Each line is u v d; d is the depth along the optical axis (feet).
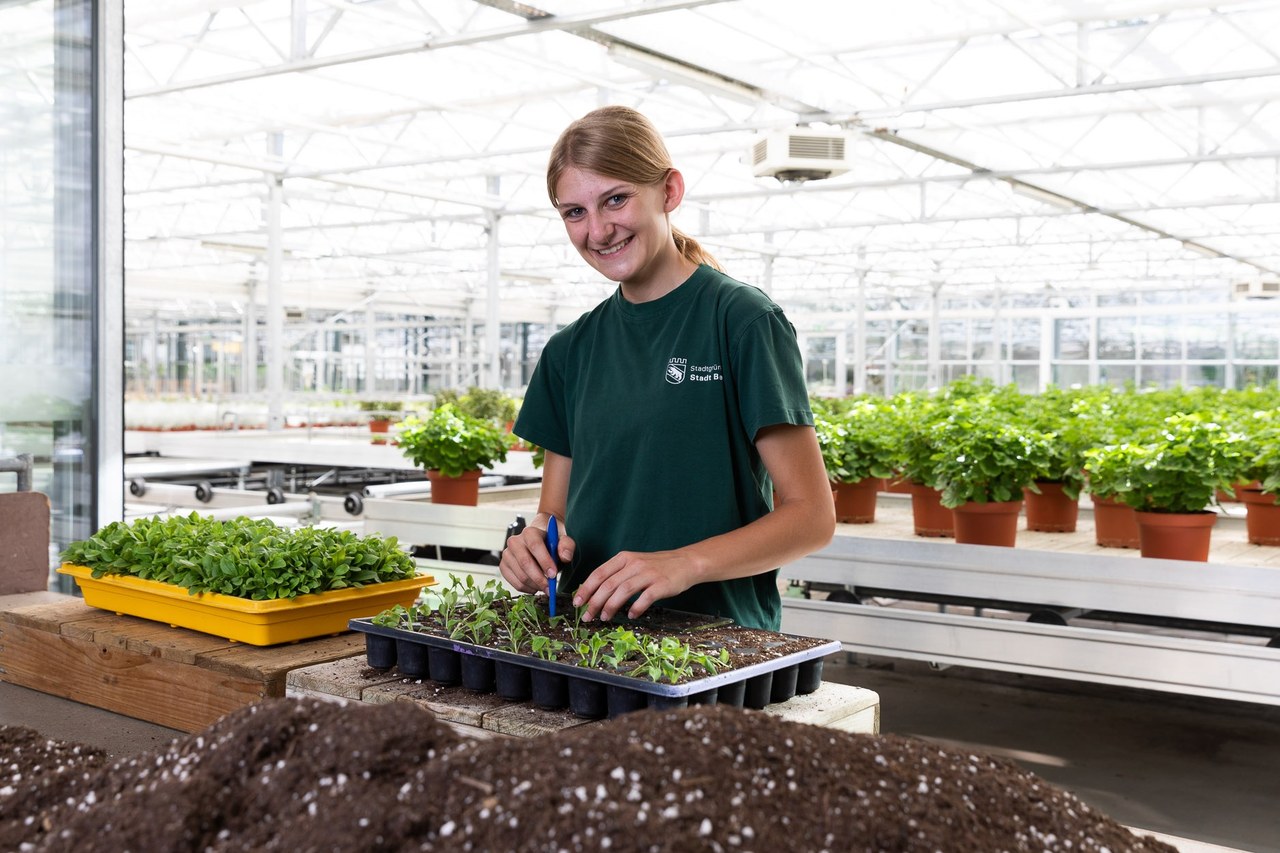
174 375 79.51
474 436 20.39
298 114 44.65
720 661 4.63
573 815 2.91
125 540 7.42
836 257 82.74
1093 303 89.92
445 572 17.37
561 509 6.65
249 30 35.42
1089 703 19.12
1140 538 14.76
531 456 25.61
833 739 3.48
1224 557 15.26
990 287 92.38
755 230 67.51
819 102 37.01
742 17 31.04
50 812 3.54
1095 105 40.42
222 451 38.83
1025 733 17.48
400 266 86.02
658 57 31.89
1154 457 14.42
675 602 5.83
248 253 75.87
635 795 3.01
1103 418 21.74
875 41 32.96
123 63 16.31
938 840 3.03
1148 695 19.61
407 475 41.45
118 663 6.56
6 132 15.34
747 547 5.15
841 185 53.01
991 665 13.47
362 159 52.11
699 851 2.82
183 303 87.92
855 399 29.71
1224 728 17.72
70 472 16.14
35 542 9.70
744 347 5.53
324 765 3.29
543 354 6.65
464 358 97.76
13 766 4.06
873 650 14.39
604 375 6.10
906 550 14.38
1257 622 11.91
